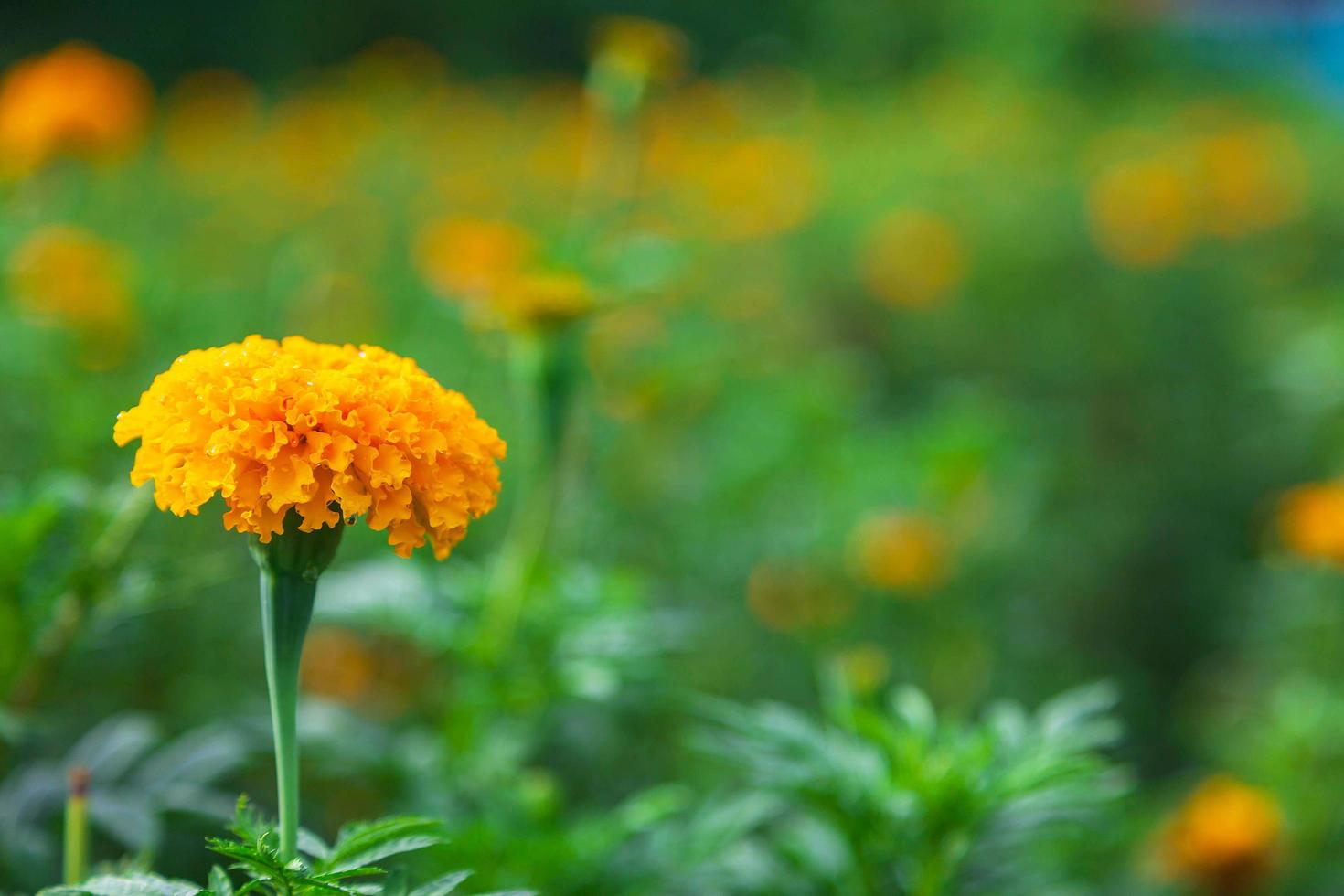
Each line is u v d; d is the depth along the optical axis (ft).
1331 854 13.14
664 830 6.91
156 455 4.27
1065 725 6.31
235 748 7.03
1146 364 23.94
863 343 24.47
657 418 14.80
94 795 6.48
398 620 8.17
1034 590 17.46
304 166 24.02
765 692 13.65
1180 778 15.69
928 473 15.26
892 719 11.64
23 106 11.48
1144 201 26.68
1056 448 20.53
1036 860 8.12
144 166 22.41
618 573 8.64
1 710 6.35
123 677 10.12
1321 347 18.35
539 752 9.95
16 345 10.82
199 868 8.23
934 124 39.01
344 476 4.17
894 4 49.06
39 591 6.26
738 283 23.44
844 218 28.91
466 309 8.72
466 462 4.48
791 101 40.11
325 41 44.88
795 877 6.74
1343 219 31.01
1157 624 19.25
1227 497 21.07
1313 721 13.39
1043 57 45.65
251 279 17.51
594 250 9.66
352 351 4.64
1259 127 40.14
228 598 10.98
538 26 50.57
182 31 42.60
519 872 6.35
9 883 6.32
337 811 9.39
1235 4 59.82
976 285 26.09
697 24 53.36
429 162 28.14
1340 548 12.10
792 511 15.71
